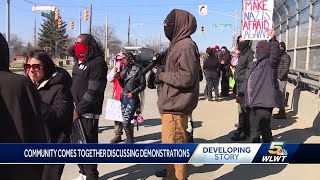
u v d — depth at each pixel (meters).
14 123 2.49
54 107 3.54
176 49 4.32
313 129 8.52
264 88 6.19
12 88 2.50
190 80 4.26
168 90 4.40
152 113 12.09
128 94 7.05
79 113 4.75
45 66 3.67
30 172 2.71
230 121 10.16
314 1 10.51
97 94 4.80
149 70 5.25
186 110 4.41
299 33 12.48
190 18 4.40
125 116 7.17
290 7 13.92
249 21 8.91
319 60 9.80
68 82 3.80
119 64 7.23
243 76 8.47
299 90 10.66
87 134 4.84
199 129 9.09
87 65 4.80
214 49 14.52
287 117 10.07
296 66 12.77
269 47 6.14
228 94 16.50
